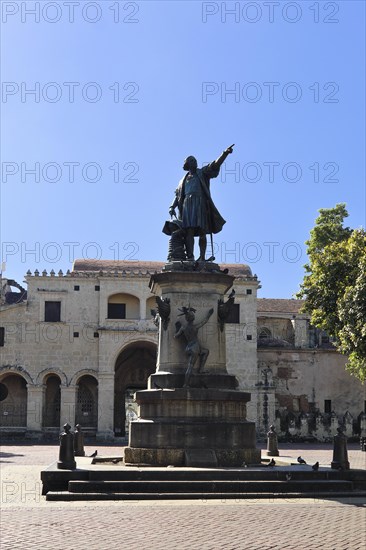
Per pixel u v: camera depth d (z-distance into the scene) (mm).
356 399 63094
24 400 61125
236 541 12289
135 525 13625
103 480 17422
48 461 32438
